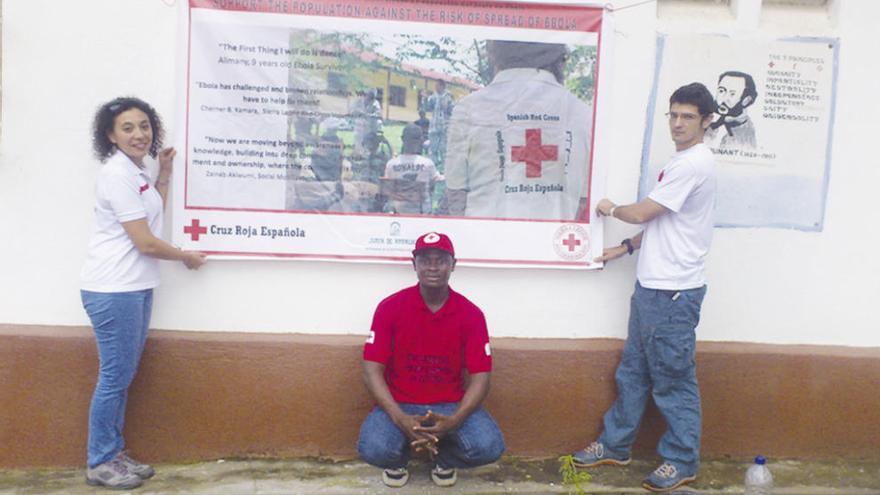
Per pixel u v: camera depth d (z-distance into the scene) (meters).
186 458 4.74
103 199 4.21
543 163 4.78
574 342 4.89
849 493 4.66
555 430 4.89
